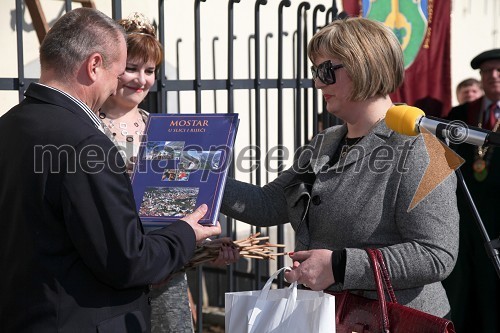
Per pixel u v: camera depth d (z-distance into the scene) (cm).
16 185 206
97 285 207
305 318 214
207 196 247
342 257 230
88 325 205
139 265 204
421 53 547
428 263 227
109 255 200
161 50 286
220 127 262
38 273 203
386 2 523
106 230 199
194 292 513
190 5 514
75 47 212
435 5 550
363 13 511
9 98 443
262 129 567
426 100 555
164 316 278
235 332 220
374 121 248
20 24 288
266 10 562
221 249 275
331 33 243
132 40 276
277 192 288
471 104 481
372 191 238
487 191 430
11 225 208
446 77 560
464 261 441
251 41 554
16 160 207
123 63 221
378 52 239
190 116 267
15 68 437
